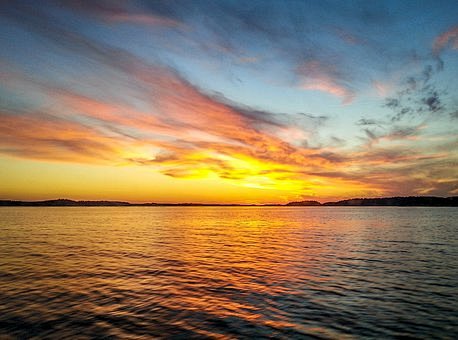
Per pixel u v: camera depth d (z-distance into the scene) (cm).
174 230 5809
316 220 9238
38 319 1291
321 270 2269
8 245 3528
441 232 5116
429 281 1950
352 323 1277
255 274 2148
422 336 1157
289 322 1286
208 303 1520
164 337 1136
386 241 3959
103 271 2212
